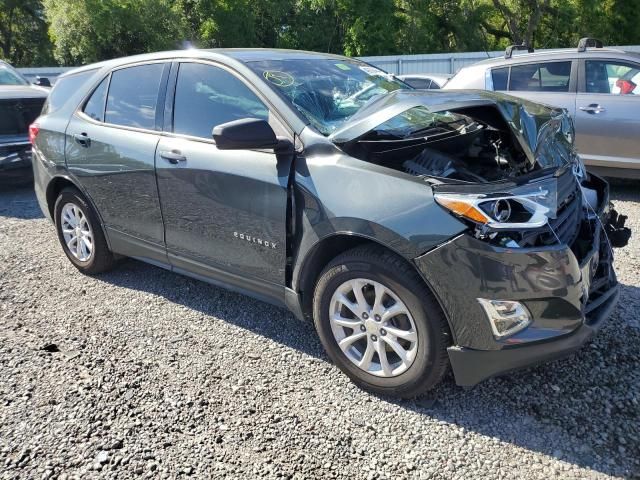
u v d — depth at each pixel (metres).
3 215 6.57
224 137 2.81
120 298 4.18
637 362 3.14
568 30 25.84
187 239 3.66
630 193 6.76
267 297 3.36
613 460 2.46
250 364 3.27
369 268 2.78
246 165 3.21
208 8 26.73
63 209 4.61
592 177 3.66
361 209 2.74
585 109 6.43
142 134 3.85
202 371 3.20
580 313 2.61
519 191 2.58
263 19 28.34
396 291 2.71
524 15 26.69
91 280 4.54
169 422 2.76
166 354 3.38
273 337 3.57
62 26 24.83
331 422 2.75
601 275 3.04
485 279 2.50
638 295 3.94
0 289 4.36
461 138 3.34
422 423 2.73
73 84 4.59
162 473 2.43
